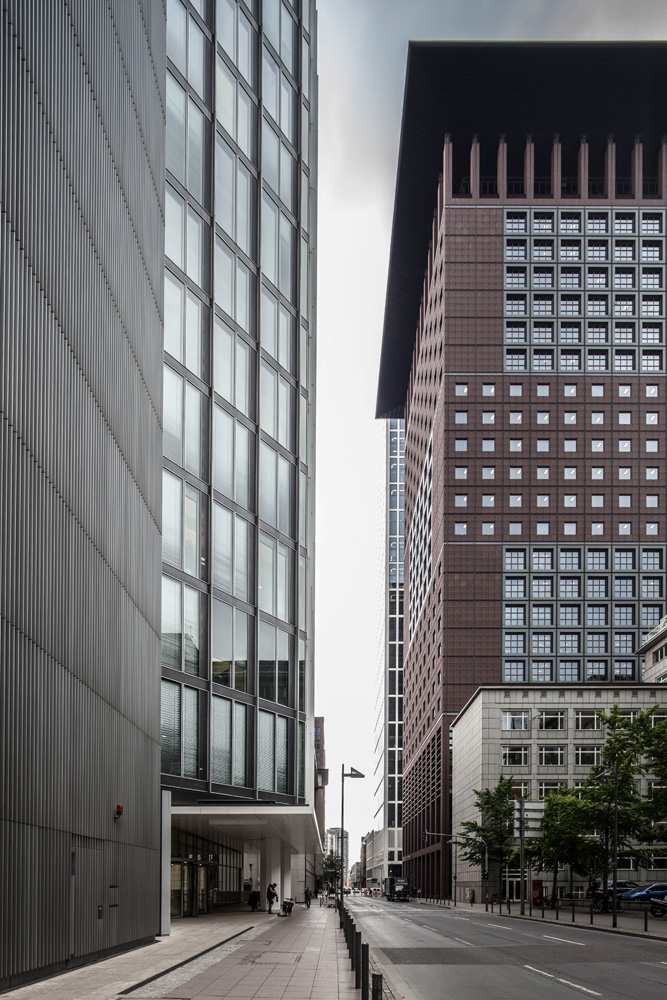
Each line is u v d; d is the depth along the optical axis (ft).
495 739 304.50
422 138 424.05
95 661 72.28
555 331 408.05
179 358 128.47
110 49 82.12
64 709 63.93
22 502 57.31
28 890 56.49
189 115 136.46
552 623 384.47
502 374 405.80
